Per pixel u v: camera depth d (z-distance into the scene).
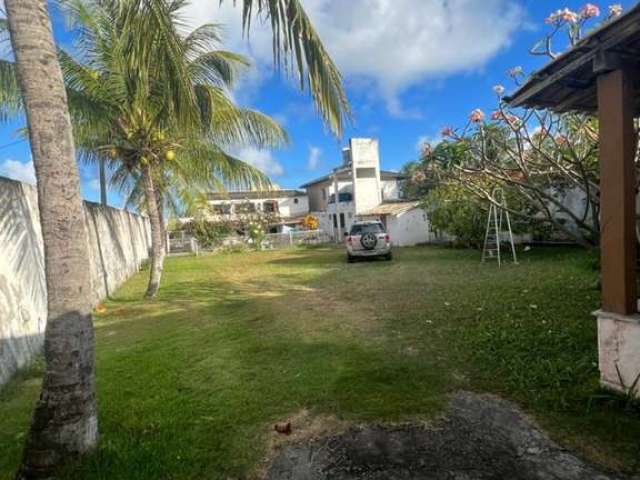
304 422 3.13
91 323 2.71
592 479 2.27
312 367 4.26
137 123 9.23
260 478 2.48
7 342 4.68
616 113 2.89
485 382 3.60
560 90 3.54
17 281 5.20
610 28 2.66
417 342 4.85
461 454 2.59
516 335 4.73
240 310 7.63
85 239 2.70
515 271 9.80
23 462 2.55
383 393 3.51
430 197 18.14
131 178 12.44
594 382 3.35
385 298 7.69
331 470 2.53
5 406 3.90
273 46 3.09
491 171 6.50
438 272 10.70
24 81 2.49
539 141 5.91
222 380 4.07
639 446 2.53
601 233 3.09
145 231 20.94
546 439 2.67
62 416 2.55
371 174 26.33
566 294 6.70
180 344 5.50
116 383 4.15
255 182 12.02
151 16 3.53
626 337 2.97
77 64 8.22
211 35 8.59
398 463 2.55
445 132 6.48
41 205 2.55
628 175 2.90
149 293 9.98
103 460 2.61
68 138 2.61
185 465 2.61
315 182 35.41
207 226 25.91
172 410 3.43
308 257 18.42
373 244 14.50
